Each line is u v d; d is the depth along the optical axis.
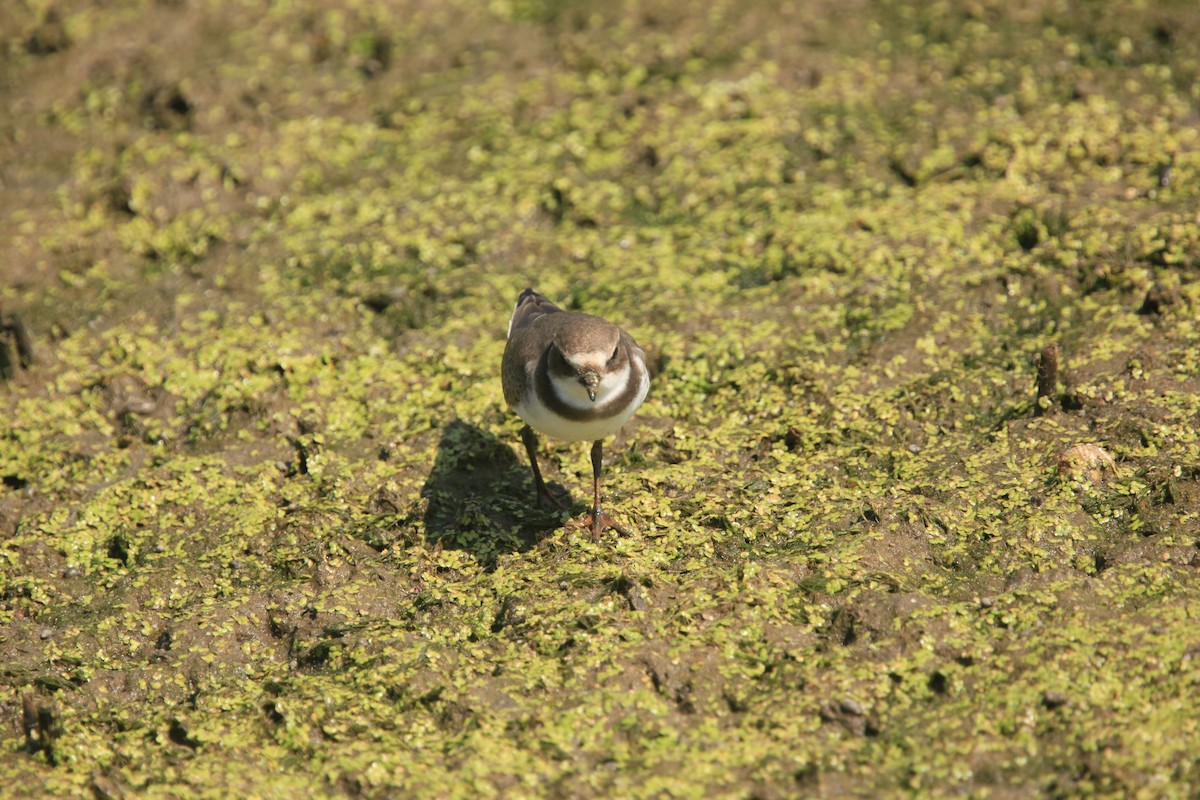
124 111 19.27
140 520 12.35
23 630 11.16
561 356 10.91
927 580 10.62
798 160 17.08
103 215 17.08
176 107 19.03
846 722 9.34
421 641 10.48
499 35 20.52
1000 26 19.39
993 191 15.90
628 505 11.84
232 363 14.24
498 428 13.17
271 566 11.72
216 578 11.59
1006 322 13.93
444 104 18.78
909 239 15.14
